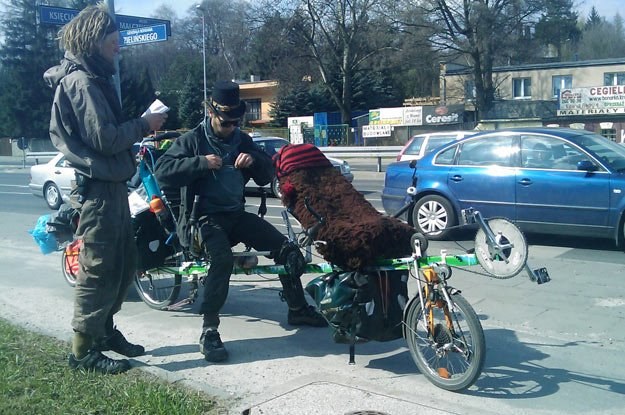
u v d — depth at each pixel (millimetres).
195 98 55031
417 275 4816
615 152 10062
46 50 59219
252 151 6020
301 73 51781
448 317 4688
